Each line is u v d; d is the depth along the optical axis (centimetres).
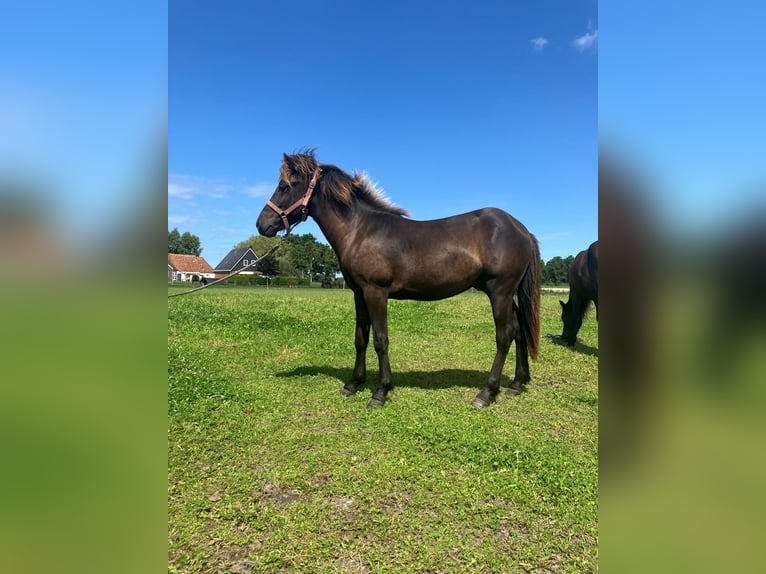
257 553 211
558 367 593
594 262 630
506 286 422
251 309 1062
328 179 435
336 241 441
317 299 1540
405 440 338
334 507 249
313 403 426
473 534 227
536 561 206
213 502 253
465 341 780
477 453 314
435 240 419
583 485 271
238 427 363
